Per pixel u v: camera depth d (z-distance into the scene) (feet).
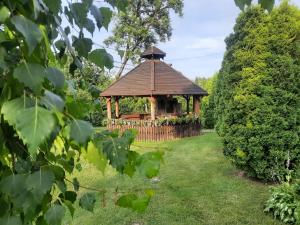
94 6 3.48
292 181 17.85
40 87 2.21
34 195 2.36
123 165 2.70
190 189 18.93
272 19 19.89
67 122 2.50
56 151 3.65
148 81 45.27
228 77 21.47
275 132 18.58
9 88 2.34
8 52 2.36
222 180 20.53
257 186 19.04
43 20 2.71
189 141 39.27
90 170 23.89
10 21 2.24
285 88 18.98
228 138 20.39
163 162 2.97
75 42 3.47
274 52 19.57
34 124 1.98
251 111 19.21
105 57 3.57
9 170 2.63
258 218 14.56
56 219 2.66
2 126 2.60
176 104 49.44
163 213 15.39
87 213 15.30
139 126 43.86
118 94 45.47
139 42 79.10
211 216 14.97
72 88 3.72
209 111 58.65
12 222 2.46
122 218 14.83
